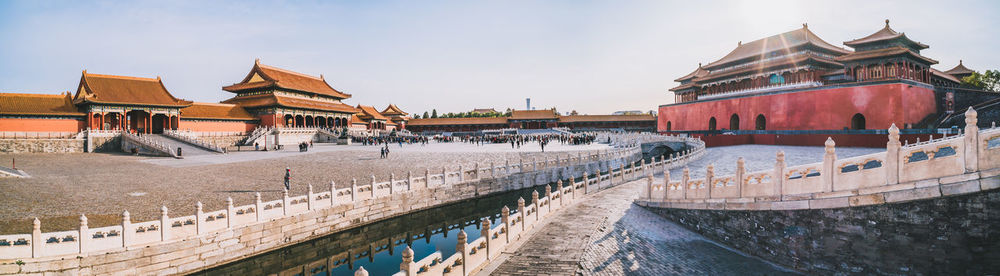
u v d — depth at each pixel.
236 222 18.69
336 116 94.00
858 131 50.28
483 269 13.46
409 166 38.62
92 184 28.39
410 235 25.67
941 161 11.34
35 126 54.97
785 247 14.48
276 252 20.06
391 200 25.84
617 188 28.98
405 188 26.91
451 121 135.12
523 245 15.80
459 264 12.66
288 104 80.31
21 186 27.16
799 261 14.04
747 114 63.84
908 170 11.80
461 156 46.66
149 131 69.06
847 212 12.93
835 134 52.38
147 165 39.31
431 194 28.36
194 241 17.31
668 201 20.08
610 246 15.81
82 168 37.03
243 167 37.59
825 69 63.22
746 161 38.47
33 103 55.88
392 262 20.86
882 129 48.34
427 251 22.45
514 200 33.88
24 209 21.14
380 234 25.06
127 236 15.77
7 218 19.48
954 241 11.07
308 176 32.62
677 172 35.69
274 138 69.81
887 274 12.09
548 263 13.84
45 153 50.03
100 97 60.06
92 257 15.04
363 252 22.62
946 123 50.72
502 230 15.52
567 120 131.25
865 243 12.55
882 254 12.20
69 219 19.59
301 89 87.81
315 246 21.69
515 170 34.88
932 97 52.44
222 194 25.45
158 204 22.62
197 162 41.59
